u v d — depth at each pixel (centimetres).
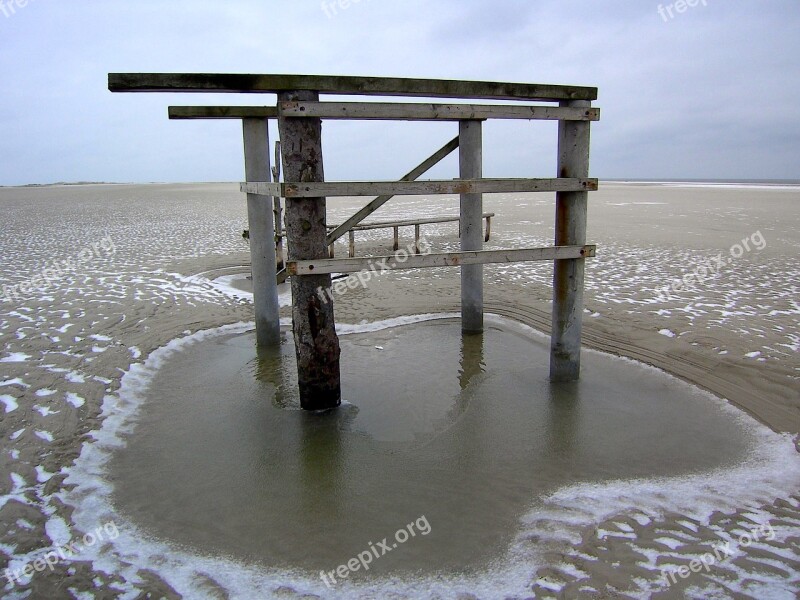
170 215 2341
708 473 410
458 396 545
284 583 307
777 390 531
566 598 293
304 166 443
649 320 742
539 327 754
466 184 471
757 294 859
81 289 954
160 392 559
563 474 411
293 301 493
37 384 558
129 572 315
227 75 419
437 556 326
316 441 461
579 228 522
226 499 383
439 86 456
